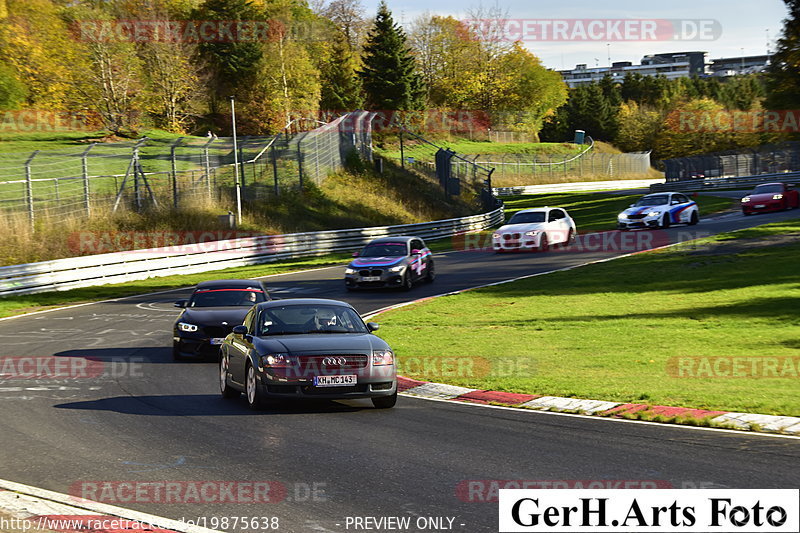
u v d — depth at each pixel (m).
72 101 132.88
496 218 114.19
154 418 20.28
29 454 16.36
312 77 178.88
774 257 52.88
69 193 83.12
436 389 24.30
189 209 84.00
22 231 68.31
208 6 169.12
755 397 20.91
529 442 17.00
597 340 31.86
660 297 42.72
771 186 86.12
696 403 20.30
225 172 103.06
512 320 38.22
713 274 49.12
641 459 15.32
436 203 119.94
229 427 19.06
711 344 29.91
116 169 98.62
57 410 21.39
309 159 107.44
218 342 30.59
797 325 32.72
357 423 19.45
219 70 169.00
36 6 133.88
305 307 23.78
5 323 43.34
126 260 63.75
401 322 39.38
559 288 48.44
